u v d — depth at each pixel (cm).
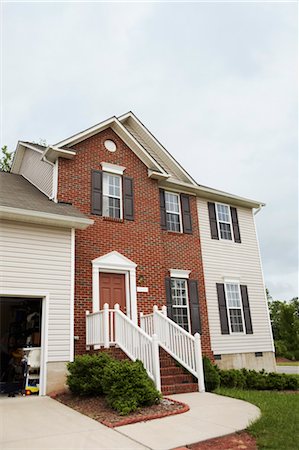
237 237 1628
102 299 1092
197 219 1508
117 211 1226
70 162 1157
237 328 1482
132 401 681
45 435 543
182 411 685
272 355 1538
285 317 3431
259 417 639
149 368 835
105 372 732
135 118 1616
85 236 1101
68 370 859
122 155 1293
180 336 992
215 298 1445
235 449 489
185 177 1532
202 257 1464
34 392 885
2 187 1141
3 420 629
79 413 680
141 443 507
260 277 1648
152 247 1248
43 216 931
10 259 903
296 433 545
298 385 1048
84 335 1002
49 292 933
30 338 1014
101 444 502
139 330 877
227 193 1620
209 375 957
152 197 1322
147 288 1184
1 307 1223
